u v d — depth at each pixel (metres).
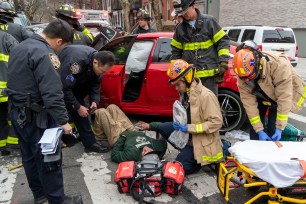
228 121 4.60
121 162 3.29
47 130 2.44
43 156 2.50
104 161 3.85
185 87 3.24
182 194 3.06
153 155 3.44
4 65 3.82
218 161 2.93
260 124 2.95
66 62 3.56
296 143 2.70
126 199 3.00
